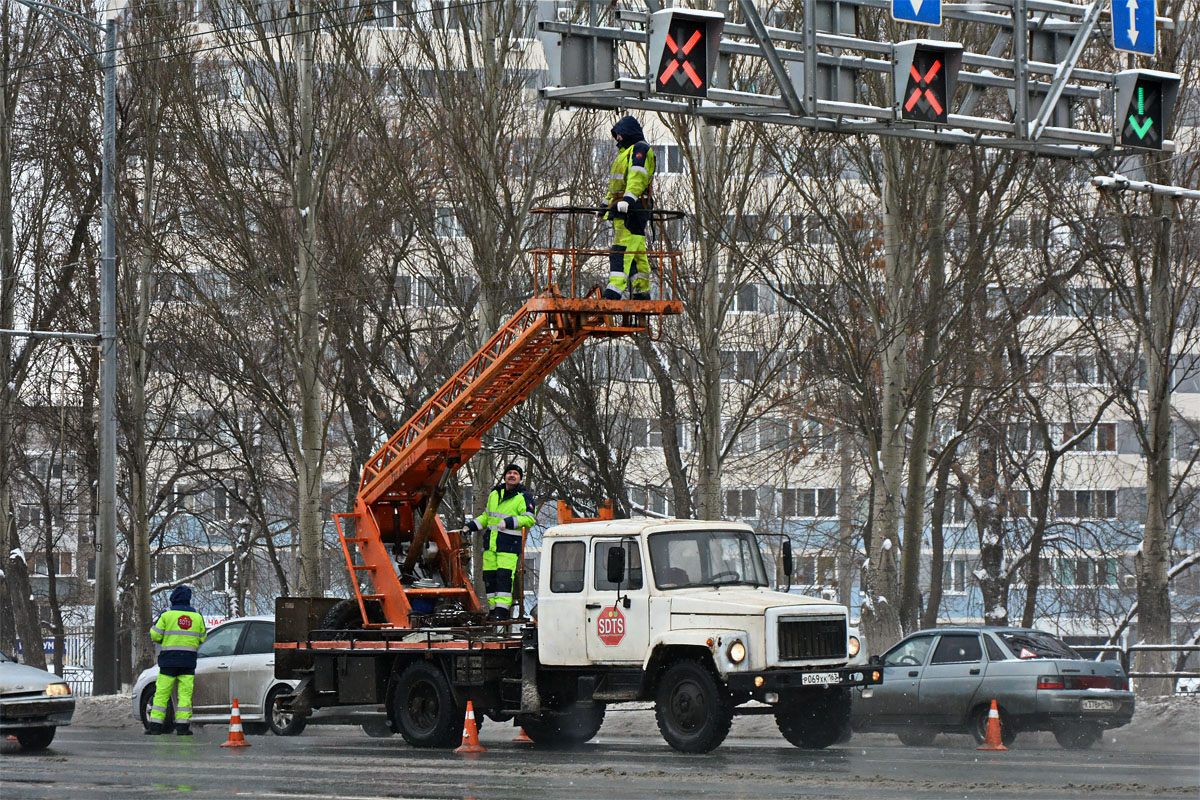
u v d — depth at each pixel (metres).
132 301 110.25
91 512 131.50
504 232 89.44
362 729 70.38
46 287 122.19
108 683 88.75
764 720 63.97
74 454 135.00
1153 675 64.94
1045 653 56.47
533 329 54.78
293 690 63.09
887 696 58.41
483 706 53.94
